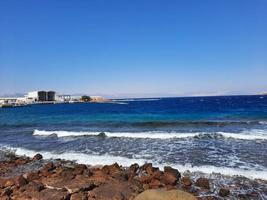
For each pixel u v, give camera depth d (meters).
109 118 46.84
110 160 16.20
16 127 37.72
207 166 14.21
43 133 29.27
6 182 11.94
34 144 23.16
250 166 13.95
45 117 54.62
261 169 13.38
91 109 81.81
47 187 10.58
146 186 11.11
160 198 7.04
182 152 17.64
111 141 22.83
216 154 16.80
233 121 35.34
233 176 12.60
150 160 15.83
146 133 26.34
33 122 44.47
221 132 25.89
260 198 10.24
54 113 67.62
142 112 61.00
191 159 15.76
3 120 50.19
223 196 10.46
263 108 64.31
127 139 23.53
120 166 14.57
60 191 10.02
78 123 40.09
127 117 47.91
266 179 12.11
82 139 24.59
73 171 13.26
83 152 18.80
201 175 12.93
